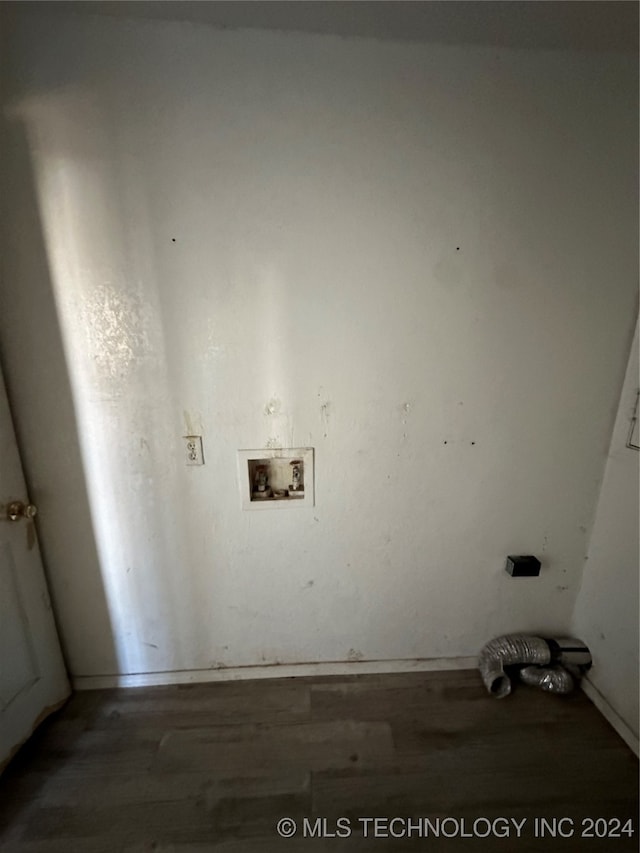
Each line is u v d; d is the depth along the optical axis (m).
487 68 1.05
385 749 1.23
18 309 1.11
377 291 1.17
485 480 1.36
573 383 1.28
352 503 1.35
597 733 1.29
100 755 1.21
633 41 1.02
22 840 1.00
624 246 1.18
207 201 1.08
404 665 1.50
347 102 1.05
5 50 0.96
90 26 0.96
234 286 1.14
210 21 0.98
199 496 1.29
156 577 1.36
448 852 0.98
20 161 1.02
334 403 1.25
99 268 1.09
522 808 1.08
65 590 1.34
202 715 1.34
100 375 1.17
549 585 1.47
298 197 1.10
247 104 1.03
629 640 1.27
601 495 1.37
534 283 1.19
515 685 1.47
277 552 1.37
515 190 1.13
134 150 1.04
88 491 1.26
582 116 1.09
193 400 1.21
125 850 0.98
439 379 1.25
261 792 1.11
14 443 1.17
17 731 1.18
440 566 1.43
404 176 1.10
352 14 0.95
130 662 1.44
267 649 1.47
